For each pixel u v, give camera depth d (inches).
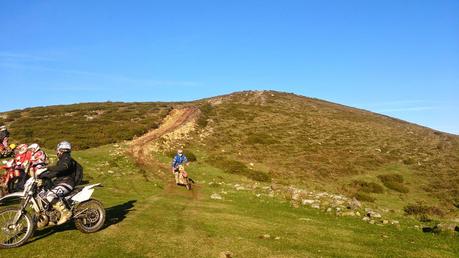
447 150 2015.3
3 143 922.7
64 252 339.6
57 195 372.2
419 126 3142.2
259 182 1121.4
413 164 1657.2
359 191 1216.8
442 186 1354.6
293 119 2539.4
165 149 1417.3
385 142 2123.5
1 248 342.3
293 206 669.9
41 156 435.8
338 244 424.2
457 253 425.4
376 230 518.9
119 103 3174.2
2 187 538.6
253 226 483.8
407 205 1107.3
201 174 1106.7
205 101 3383.4
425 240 477.1
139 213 517.7
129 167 1039.0
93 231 399.9
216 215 541.0
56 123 1929.1
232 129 2020.2
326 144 1887.3
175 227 450.0
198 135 1791.3
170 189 808.3
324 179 1312.7
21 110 2581.2
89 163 1021.2
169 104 3088.1
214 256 356.8
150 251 357.4
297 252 380.8
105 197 649.6
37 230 401.7
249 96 3567.9
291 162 1460.4
